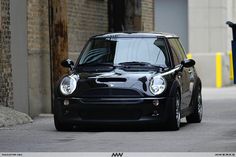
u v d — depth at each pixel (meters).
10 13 24.02
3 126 21.08
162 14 48.53
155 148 15.30
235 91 41.22
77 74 19.47
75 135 18.34
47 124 21.98
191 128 20.09
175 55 20.69
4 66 23.61
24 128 20.53
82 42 29.52
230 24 20.42
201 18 47.53
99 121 18.86
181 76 20.11
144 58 20.11
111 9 31.31
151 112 18.75
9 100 23.86
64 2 25.58
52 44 25.58
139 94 18.72
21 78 24.64
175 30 48.41
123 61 20.05
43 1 26.12
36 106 25.61
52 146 15.98
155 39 20.61
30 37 25.22
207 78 46.50
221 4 47.41
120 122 18.77
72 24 28.58
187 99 20.75
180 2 48.38
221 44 47.44
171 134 18.27
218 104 30.88
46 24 26.33
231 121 22.77
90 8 30.19
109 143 16.39
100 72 19.44
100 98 18.80
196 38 47.53
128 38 20.66
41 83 25.97
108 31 31.45
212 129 19.75
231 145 15.72
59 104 19.16
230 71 47.88
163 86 18.83
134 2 29.17
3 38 23.55
